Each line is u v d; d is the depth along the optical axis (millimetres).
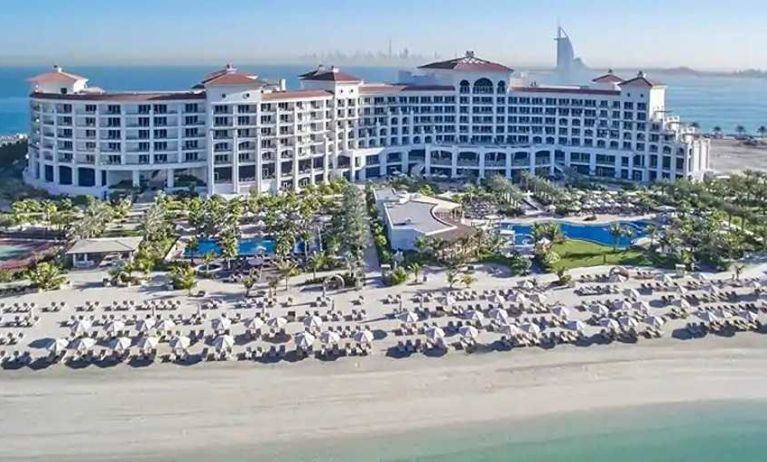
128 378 84438
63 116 184250
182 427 75625
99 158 182750
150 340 90500
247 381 84375
